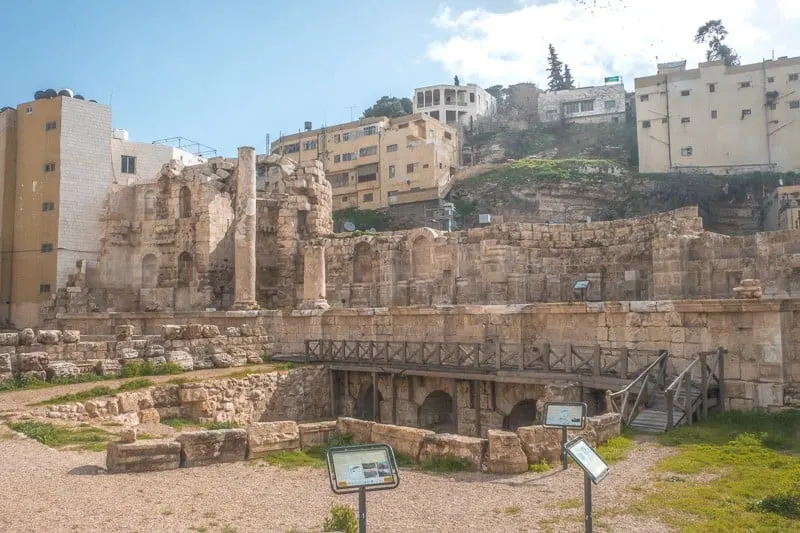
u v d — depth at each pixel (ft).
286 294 149.69
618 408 61.21
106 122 177.06
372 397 102.94
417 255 139.54
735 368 64.95
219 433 48.34
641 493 37.91
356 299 144.77
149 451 45.29
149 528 32.07
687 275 103.35
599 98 356.59
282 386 94.27
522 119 371.35
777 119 240.73
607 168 258.57
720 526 31.53
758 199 228.43
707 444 50.21
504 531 32.01
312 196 157.07
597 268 123.44
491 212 252.01
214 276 148.46
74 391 72.23
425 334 100.63
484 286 123.95
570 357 75.87
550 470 44.27
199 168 157.58
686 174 239.50
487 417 86.22
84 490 38.91
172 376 86.22
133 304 154.92
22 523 32.19
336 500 37.88
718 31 331.57
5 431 54.49
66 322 139.64
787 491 36.55
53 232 168.25
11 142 175.11
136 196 160.97
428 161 266.98
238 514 34.86
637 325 75.61
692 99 252.42
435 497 38.29
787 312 62.59
